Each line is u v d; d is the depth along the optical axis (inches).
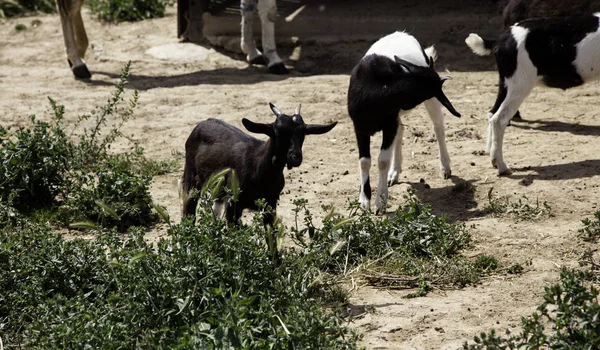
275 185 361.1
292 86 713.0
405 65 424.8
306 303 302.7
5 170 465.1
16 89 723.4
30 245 363.3
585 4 561.3
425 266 381.4
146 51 846.5
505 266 385.1
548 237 411.5
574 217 435.2
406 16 835.4
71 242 354.9
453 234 404.8
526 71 498.3
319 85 712.4
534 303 347.9
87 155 530.3
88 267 345.4
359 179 508.4
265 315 292.4
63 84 747.4
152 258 311.6
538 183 482.3
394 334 323.6
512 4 589.6
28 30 931.3
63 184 478.3
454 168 520.1
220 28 856.3
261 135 594.9
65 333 281.1
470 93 676.1
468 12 841.5
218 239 317.4
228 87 718.5
